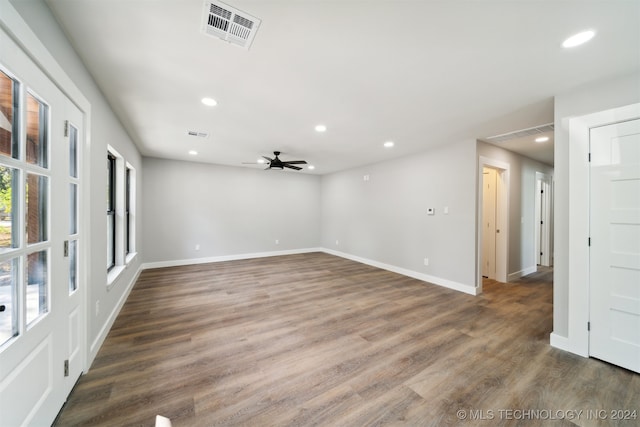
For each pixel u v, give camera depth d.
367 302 3.48
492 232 4.72
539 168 5.36
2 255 1.05
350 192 6.54
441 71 2.00
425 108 2.70
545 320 2.91
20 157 1.13
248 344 2.36
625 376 1.92
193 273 4.99
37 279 1.32
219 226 6.18
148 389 1.74
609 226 2.07
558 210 2.36
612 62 1.85
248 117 2.98
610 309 2.07
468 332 2.62
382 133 3.56
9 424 1.06
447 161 4.20
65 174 1.54
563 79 2.10
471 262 3.86
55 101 1.42
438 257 4.35
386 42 1.66
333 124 3.22
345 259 6.52
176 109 2.75
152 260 5.41
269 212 6.88
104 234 2.40
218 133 3.62
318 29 1.54
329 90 2.32
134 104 2.62
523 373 1.95
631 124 1.96
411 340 2.45
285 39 1.63
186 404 1.61
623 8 1.34
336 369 1.99
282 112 2.83
